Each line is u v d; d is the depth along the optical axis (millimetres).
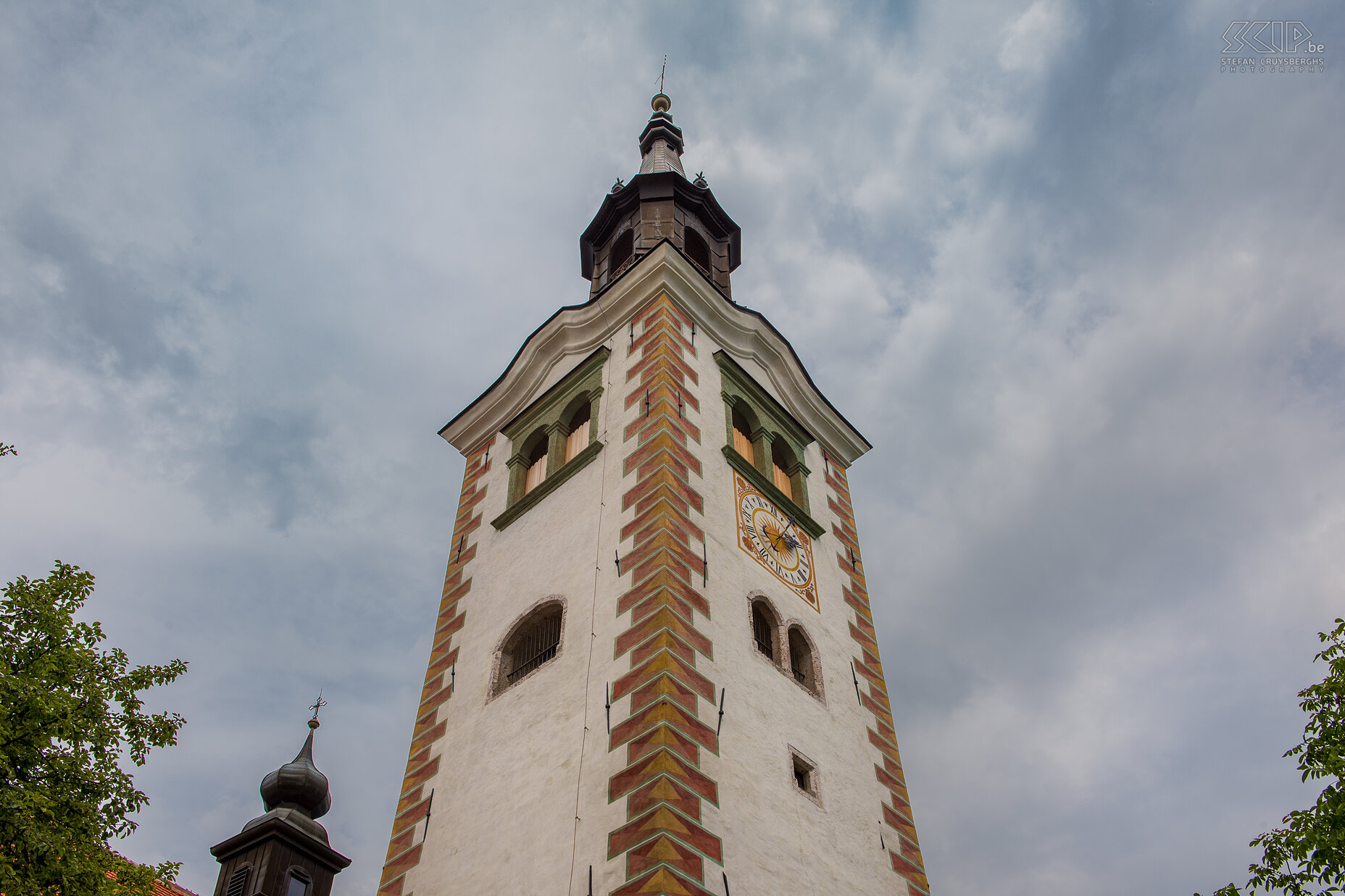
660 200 36656
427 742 24641
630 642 21672
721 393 29141
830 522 30250
